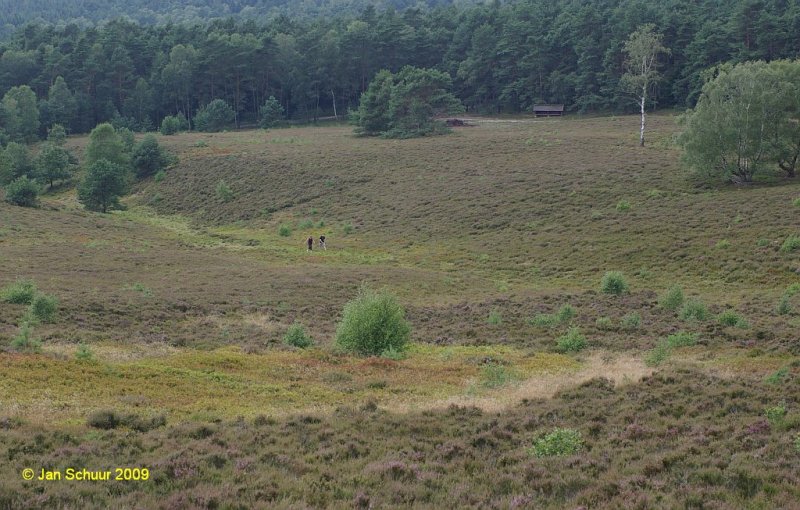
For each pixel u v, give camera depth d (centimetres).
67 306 3734
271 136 14338
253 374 2489
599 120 13600
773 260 5169
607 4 18575
